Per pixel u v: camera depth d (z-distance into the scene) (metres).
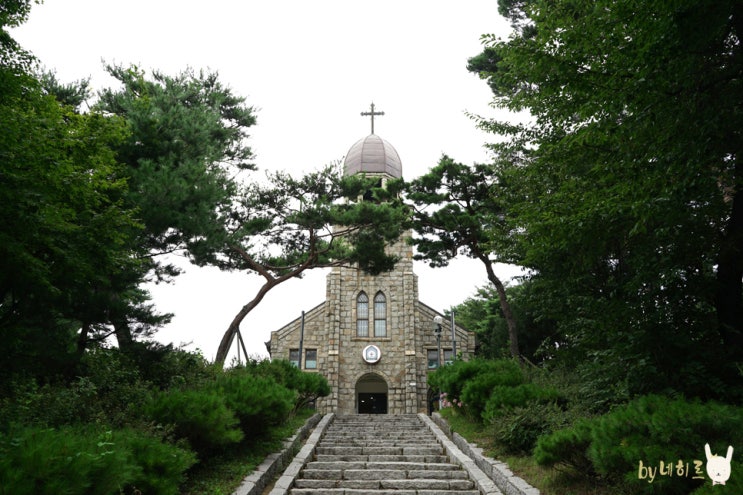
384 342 33.44
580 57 7.76
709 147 7.29
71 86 15.68
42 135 8.69
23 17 8.73
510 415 10.66
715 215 8.45
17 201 8.23
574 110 8.54
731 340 8.58
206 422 8.55
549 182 13.01
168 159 14.56
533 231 9.86
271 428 11.58
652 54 6.93
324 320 34.03
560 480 8.11
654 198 7.62
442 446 13.03
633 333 8.79
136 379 11.49
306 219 19.59
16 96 8.98
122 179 11.13
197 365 14.85
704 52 7.49
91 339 12.52
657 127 7.33
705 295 8.88
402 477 10.53
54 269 9.52
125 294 12.62
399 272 35.00
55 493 4.33
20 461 4.51
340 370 32.91
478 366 15.33
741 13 7.37
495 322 30.91
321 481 9.99
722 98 7.11
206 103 19.92
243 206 20.14
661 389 8.53
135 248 13.59
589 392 10.48
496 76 9.43
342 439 14.49
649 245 9.12
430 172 22.41
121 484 5.18
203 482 8.34
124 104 15.30
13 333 9.98
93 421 8.32
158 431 8.10
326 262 21.73
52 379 10.52
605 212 8.44
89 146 10.17
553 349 14.53
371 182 20.92
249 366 17.67
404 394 32.22
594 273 12.50
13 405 7.95
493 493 8.61
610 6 7.20
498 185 18.50
